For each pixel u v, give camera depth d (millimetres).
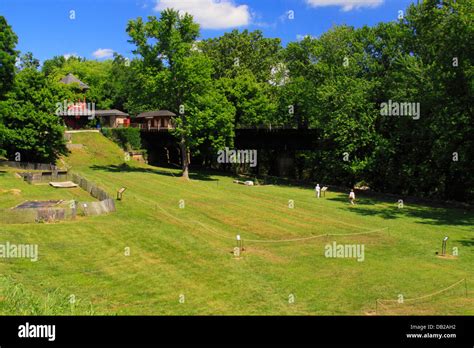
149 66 60750
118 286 20406
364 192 56438
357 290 20391
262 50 101500
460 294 19891
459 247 28562
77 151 72500
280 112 70562
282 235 31438
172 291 20047
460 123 45031
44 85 61625
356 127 53719
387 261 25266
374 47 60938
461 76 42156
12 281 18875
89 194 43062
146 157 81125
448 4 42781
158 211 37625
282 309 17938
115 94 108375
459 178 49531
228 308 18031
